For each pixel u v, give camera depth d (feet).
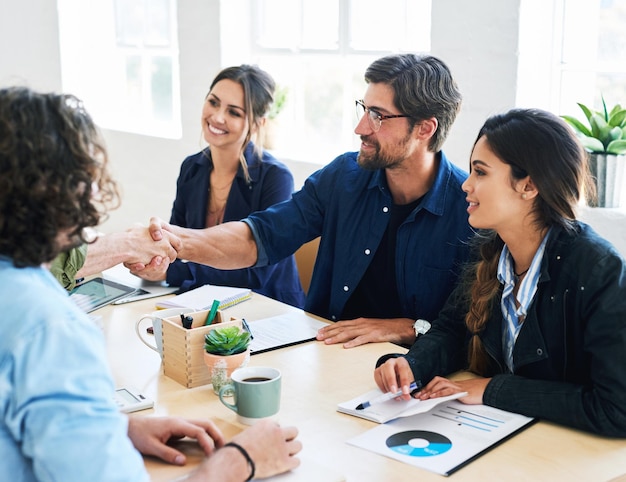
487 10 9.32
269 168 9.25
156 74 16.24
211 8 13.37
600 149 8.54
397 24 11.50
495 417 5.18
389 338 6.66
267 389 5.00
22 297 3.26
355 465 4.54
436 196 7.08
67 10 17.62
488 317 5.86
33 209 3.25
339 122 12.70
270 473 4.20
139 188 16.11
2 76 19.36
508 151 5.37
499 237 5.88
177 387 5.68
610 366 4.99
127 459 3.32
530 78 9.28
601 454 4.73
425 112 6.91
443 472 4.44
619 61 9.02
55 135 3.28
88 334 3.32
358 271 7.43
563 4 9.10
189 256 7.48
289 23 13.06
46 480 3.19
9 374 3.17
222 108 9.09
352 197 7.48
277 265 8.93
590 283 5.21
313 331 6.81
